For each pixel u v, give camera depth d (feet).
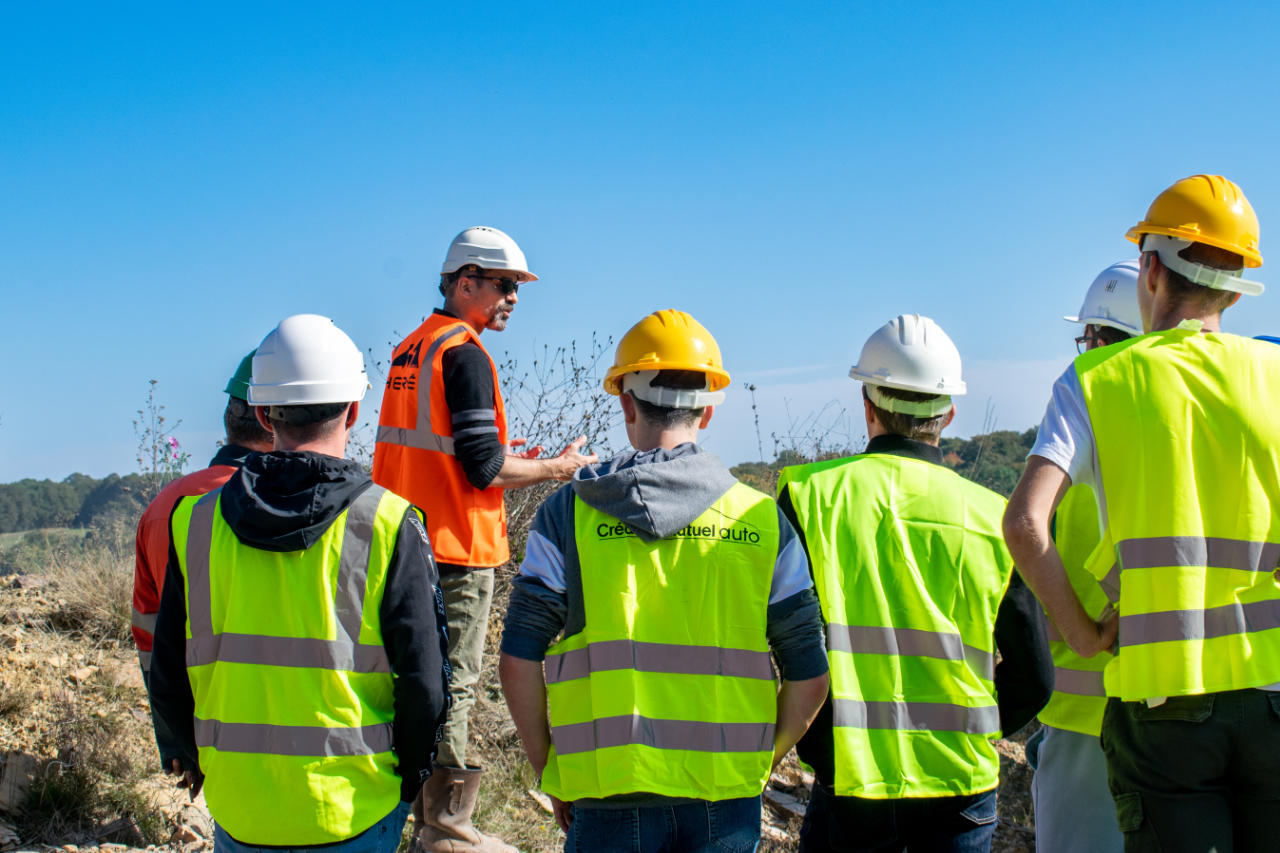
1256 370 8.00
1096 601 9.84
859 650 8.54
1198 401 7.89
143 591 11.50
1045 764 10.18
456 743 12.67
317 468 8.00
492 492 13.32
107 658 17.33
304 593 7.89
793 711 8.20
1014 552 7.96
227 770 7.85
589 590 7.93
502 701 17.87
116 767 14.11
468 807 12.84
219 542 8.08
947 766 8.38
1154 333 8.31
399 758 8.20
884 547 8.67
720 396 8.78
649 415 8.52
